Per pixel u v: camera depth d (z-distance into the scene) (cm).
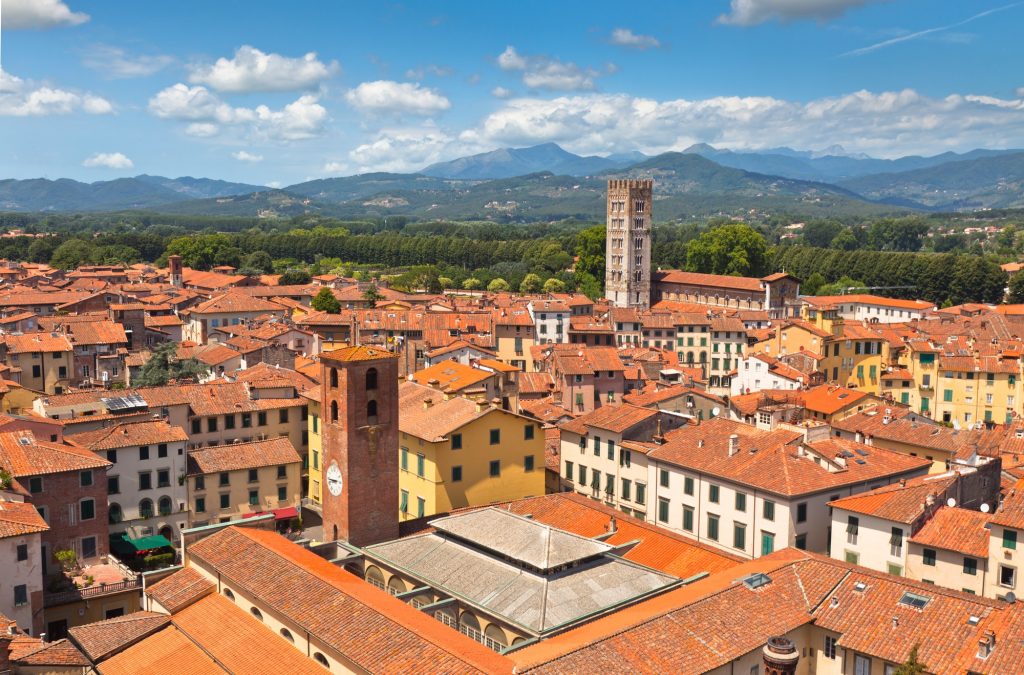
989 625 6738
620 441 12106
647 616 6912
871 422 13288
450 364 14888
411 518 11525
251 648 7244
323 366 9438
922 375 19112
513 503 10544
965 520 8725
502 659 6266
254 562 8050
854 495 9825
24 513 9206
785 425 11856
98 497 10762
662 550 9225
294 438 14288
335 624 6869
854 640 6988
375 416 9350
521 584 7775
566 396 15900
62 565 10312
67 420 12138
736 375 18050
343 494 9288
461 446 11175
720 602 7194
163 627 7900
